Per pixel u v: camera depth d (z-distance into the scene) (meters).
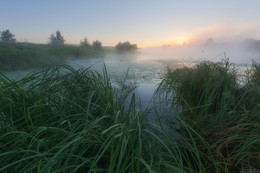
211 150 1.09
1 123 1.02
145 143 0.94
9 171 0.72
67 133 0.86
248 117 1.23
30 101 1.20
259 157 0.85
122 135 0.70
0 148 0.83
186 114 1.75
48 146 0.84
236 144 1.08
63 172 0.55
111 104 1.40
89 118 1.18
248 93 1.53
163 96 2.44
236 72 2.03
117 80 3.92
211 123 1.33
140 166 0.74
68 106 1.24
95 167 0.71
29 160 0.78
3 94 1.08
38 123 1.04
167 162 0.81
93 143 0.82
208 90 1.64
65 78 1.55
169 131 1.29
